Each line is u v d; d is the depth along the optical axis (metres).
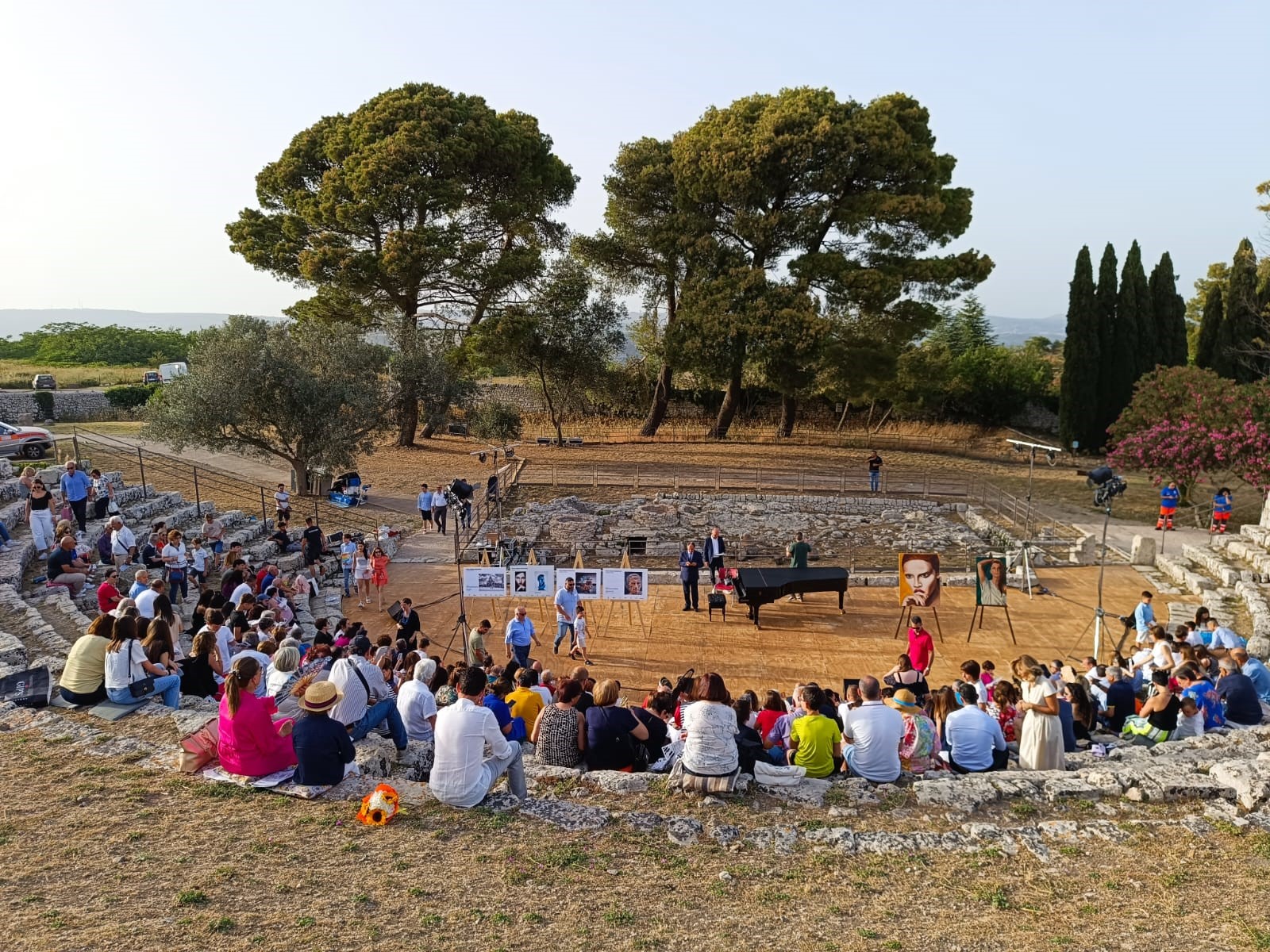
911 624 17.19
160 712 10.65
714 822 8.66
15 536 20.31
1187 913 7.11
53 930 6.27
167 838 7.76
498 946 6.36
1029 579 24.64
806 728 10.07
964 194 44.47
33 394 44.09
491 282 43.38
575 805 8.77
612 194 46.94
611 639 21.02
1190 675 13.05
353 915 6.68
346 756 8.80
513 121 46.44
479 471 39.06
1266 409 30.78
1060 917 7.05
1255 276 46.47
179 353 77.44
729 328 41.44
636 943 6.49
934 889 7.52
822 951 6.47
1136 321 47.59
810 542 30.11
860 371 43.25
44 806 8.28
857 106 43.34
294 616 19.59
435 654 19.42
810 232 42.31
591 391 55.31
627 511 33.78
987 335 74.31
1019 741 11.77
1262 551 25.08
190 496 29.80
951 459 44.19
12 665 12.30
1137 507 35.56
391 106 41.84
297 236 41.69
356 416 32.75
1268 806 9.15
